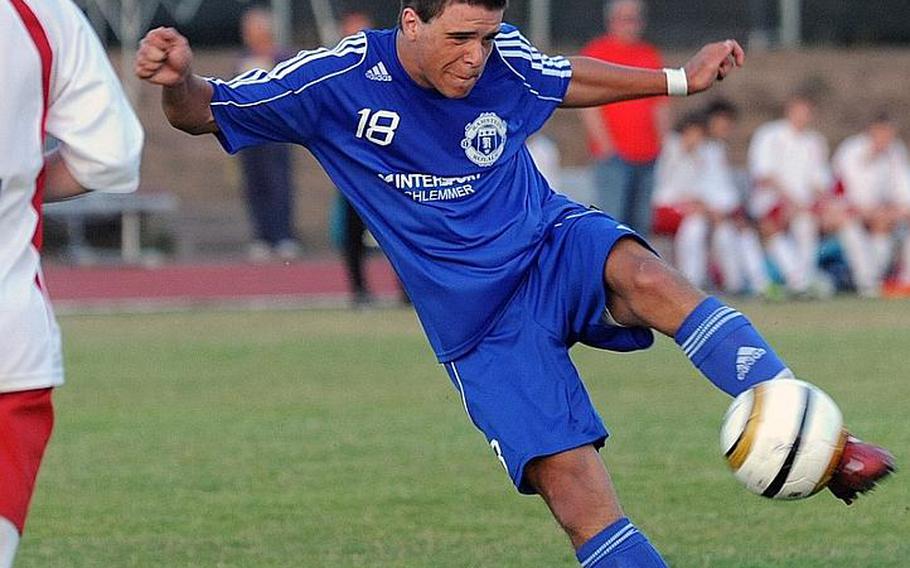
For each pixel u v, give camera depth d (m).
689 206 59.66
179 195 83.75
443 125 16.41
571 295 16.44
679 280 15.86
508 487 24.48
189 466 26.33
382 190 16.64
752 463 14.49
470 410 16.56
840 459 14.53
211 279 67.81
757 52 93.56
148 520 22.41
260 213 72.56
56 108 13.23
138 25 86.12
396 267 16.86
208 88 15.96
